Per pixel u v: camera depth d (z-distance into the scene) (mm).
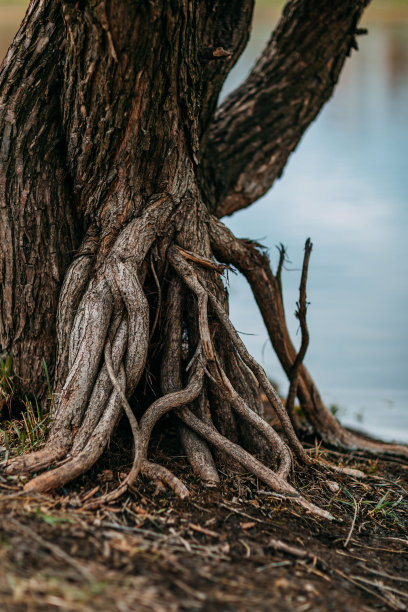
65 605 2045
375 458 4645
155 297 3635
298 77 4953
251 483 3281
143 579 2275
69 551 2377
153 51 3162
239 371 3748
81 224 3668
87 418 3113
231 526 2852
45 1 3334
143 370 3520
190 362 3504
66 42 3197
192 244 3650
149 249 3520
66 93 3312
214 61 4133
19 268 3580
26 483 2807
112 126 3312
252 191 4844
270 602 2283
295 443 3703
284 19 4906
